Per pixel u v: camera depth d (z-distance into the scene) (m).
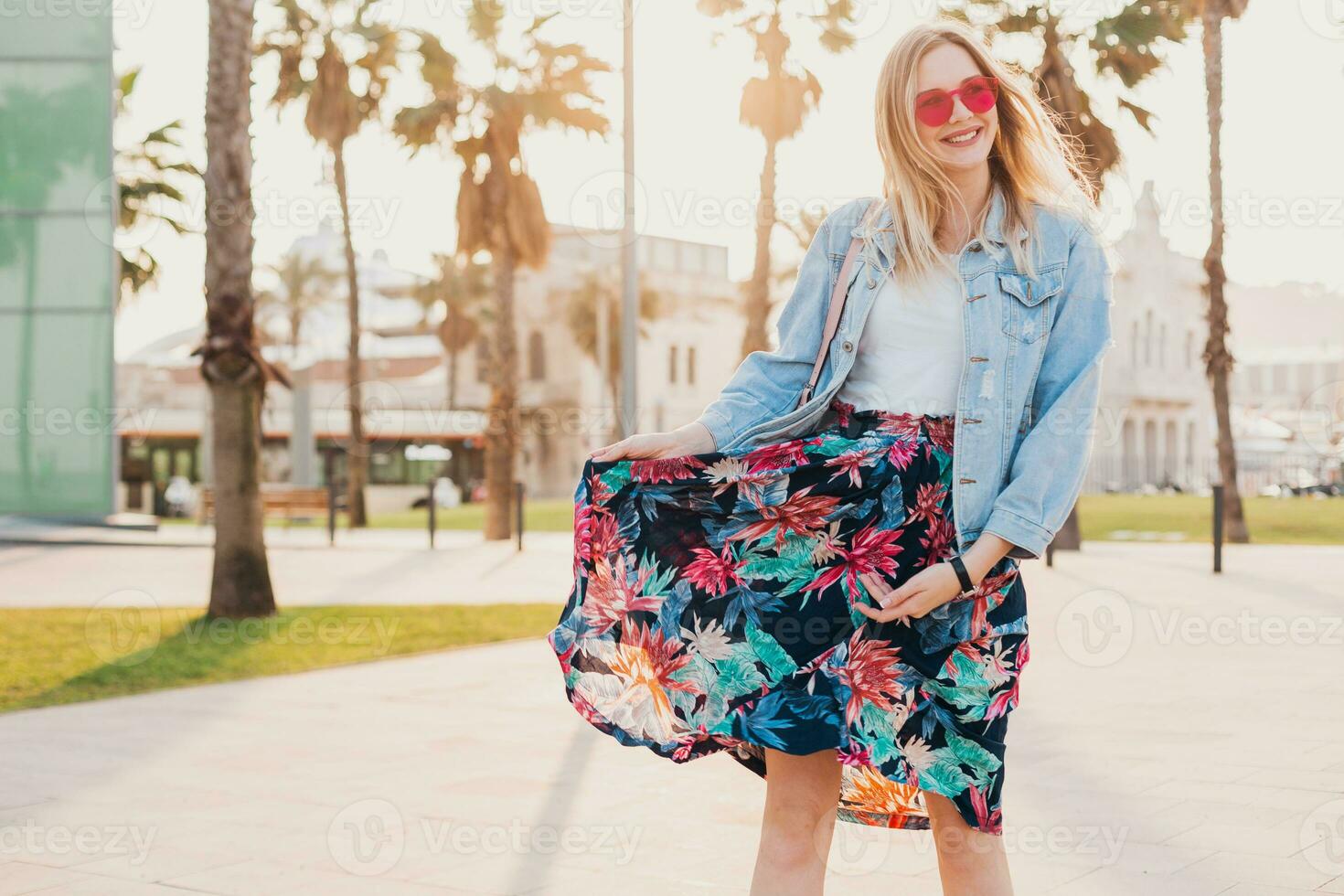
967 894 2.23
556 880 3.54
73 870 3.67
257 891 3.48
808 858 2.25
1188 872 3.50
